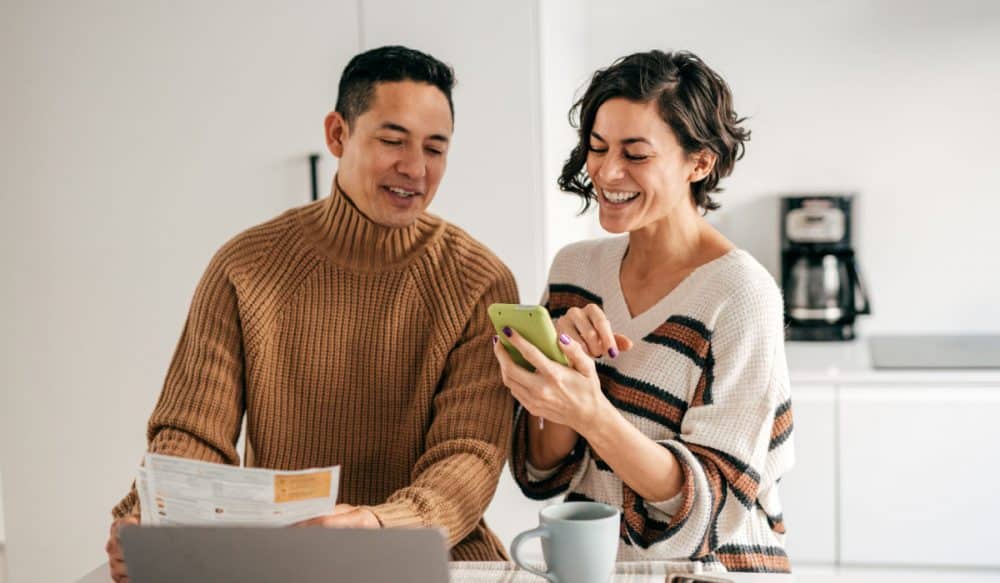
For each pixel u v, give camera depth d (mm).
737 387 1294
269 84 2443
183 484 1018
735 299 1304
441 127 1380
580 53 2975
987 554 2686
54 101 2500
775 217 3104
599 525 1050
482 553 1407
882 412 2697
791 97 3051
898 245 3057
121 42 2467
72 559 2645
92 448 2602
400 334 1438
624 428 1193
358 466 1456
